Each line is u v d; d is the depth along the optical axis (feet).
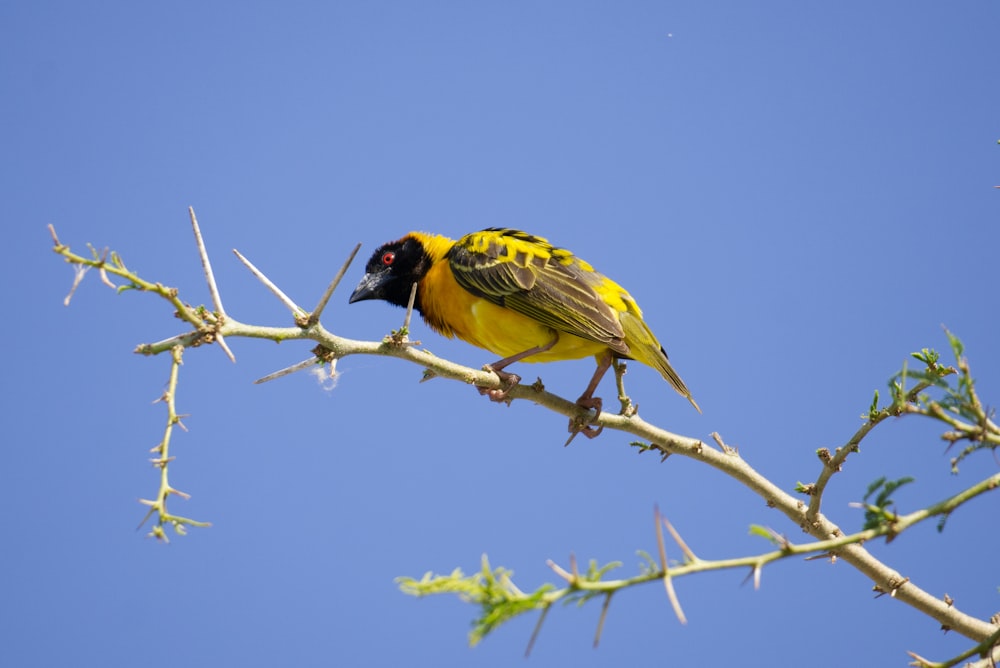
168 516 21.34
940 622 33.04
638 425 36.45
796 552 20.12
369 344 30.14
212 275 26.30
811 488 33.91
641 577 18.74
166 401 23.17
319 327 28.68
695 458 35.86
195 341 25.35
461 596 17.99
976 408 21.71
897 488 21.07
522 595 18.06
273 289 28.50
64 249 22.88
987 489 21.08
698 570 19.24
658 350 42.88
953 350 22.13
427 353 32.48
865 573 33.37
